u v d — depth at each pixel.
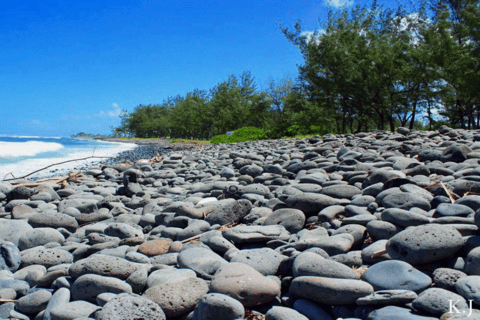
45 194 7.13
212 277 2.81
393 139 10.32
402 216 3.38
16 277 3.47
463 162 5.95
